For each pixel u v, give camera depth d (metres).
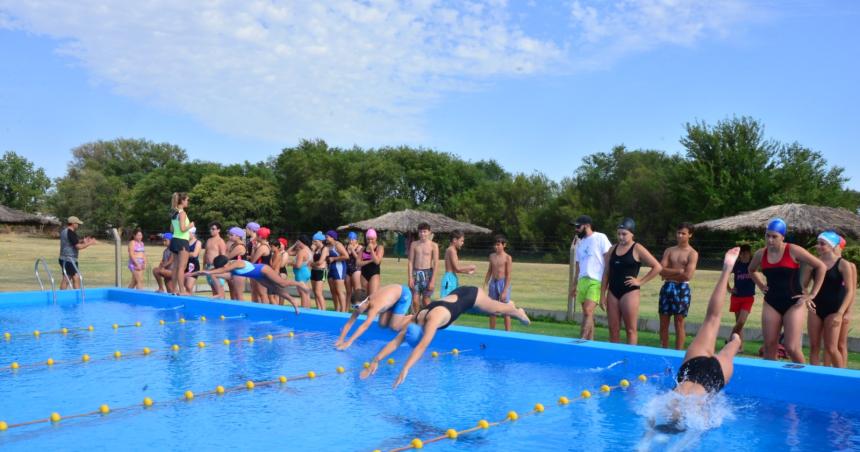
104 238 76.94
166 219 72.44
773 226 6.98
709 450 5.03
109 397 6.58
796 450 5.03
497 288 9.84
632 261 8.26
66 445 5.12
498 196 54.00
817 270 6.73
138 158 104.88
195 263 15.00
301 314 11.12
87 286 18.64
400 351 8.96
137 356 8.66
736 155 39.50
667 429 5.45
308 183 61.19
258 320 11.74
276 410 6.15
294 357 8.58
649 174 45.09
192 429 5.55
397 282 21.77
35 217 24.22
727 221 19.84
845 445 5.14
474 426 5.68
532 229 49.94
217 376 7.51
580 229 8.88
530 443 5.22
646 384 7.06
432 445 5.18
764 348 7.19
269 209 65.25
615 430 5.53
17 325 11.25
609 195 49.03
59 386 7.00
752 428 5.57
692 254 8.43
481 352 8.87
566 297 17.33
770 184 38.09
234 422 5.77
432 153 64.44
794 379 6.48
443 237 48.88
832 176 38.53
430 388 6.97
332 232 12.67
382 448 5.10
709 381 5.73
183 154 108.69
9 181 83.56
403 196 61.50
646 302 16.02
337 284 12.60
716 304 6.18
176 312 12.88
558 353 8.26
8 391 6.78
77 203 77.75
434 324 6.14
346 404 6.36
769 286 7.11
